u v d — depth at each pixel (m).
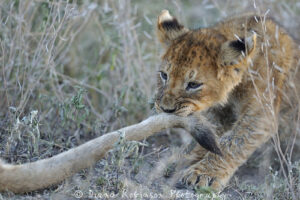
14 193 8.05
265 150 11.30
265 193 9.08
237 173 11.12
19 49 11.70
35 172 8.09
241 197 9.47
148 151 11.07
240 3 15.58
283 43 10.67
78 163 8.38
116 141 8.57
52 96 11.95
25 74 11.55
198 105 10.11
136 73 13.88
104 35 14.41
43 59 12.52
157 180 9.66
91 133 11.37
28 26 12.57
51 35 11.99
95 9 14.57
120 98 12.03
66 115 10.46
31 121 9.18
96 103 13.48
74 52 14.55
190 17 17.48
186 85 9.95
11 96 11.68
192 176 9.91
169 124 9.02
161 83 10.41
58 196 8.20
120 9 14.03
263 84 10.13
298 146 11.16
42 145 10.12
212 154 10.14
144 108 12.95
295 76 10.84
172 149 10.93
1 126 10.52
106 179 8.87
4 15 12.48
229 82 10.24
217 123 11.12
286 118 10.99
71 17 12.41
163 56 10.62
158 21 11.07
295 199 8.77
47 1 12.28
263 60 10.19
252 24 10.70
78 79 13.88
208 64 10.02
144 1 16.34
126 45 13.68
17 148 9.51
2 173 7.93
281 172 10.95
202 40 10.31
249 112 10.30
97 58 14.77
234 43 9.95
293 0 16.66
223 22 11.20
